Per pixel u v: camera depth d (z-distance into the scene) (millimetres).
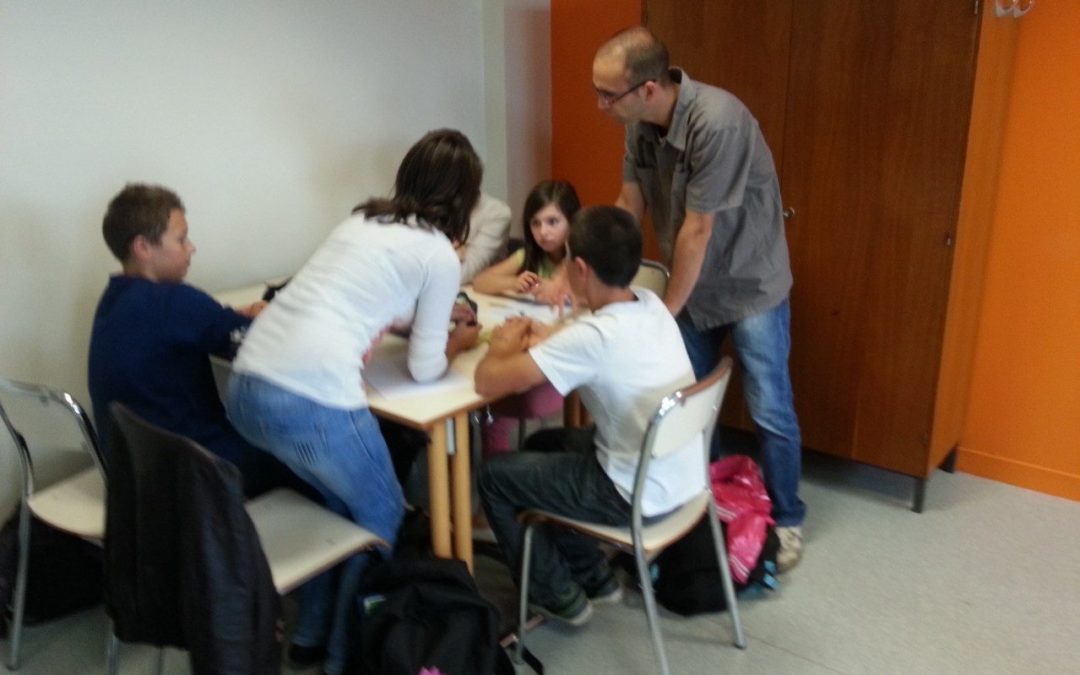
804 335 2746
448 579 1835
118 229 1950
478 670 1766
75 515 1889
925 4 2254
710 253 2359
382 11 2920
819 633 2178
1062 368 2693
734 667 2064
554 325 2076
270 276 2824
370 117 2975
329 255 1792
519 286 2525
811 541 2584
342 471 1790
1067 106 2488
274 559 1727
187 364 1965
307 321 1729
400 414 1770
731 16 2578
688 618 2248
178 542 1470
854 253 2568
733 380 2934
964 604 2279
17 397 2332
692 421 1739
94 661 2129
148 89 2404
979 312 2803
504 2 3189
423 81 3115
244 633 1466
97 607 2340
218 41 2520
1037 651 2098
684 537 2271
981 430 2912
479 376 1845
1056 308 2656
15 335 2299
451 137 1806
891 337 2576
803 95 2520
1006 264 2719
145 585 1540
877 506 2775
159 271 2004
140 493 1508
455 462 1917
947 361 2572
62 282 2359
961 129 2289
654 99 2131
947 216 2375
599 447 1870
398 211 1789
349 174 2963
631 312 1795
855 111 2445
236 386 1764
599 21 3248
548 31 3402
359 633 1871
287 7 2658
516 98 3344
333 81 2834
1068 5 2416
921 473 2656
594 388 1797
